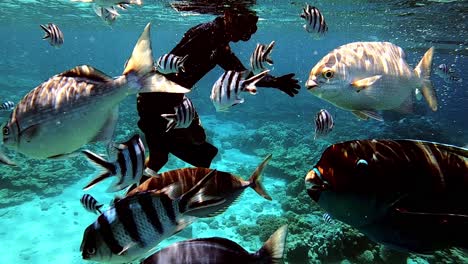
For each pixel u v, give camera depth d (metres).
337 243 7.65
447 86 80.38
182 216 2.28
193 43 3.95
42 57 71.56
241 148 19.53
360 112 2.64
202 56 3.99
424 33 26.53
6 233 9.92
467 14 17.52
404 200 1.45
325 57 2.49
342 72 2.41
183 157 4.09
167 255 2.06
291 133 21.02
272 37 60.91
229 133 23.31
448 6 16.19
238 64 4.18
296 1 17.48
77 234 10.02
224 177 2.76
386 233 1.50
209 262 2.08
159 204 2.17
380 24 25.47
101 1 3.60
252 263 2.13
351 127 22.58
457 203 1.44
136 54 2.16
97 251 2.03
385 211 1.48
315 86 2.46
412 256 7.79
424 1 15.61
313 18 5.49
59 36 7.71
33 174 13.29
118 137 16.83
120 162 2.42
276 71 72.75
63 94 2.15
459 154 1.46
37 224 10.47
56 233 10.03
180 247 2.08
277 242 2.18
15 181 12.70
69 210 11.41
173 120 3.58
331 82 2.43
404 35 30.12
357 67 2.43
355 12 20.81
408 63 2.61
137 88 2.18
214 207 2.50
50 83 2.17
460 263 7.30
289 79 3.35
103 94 2.18
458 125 30.38
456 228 1.39
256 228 9.97
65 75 2.19
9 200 11.64
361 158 1.50
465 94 63.22
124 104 26.78
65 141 2.19
